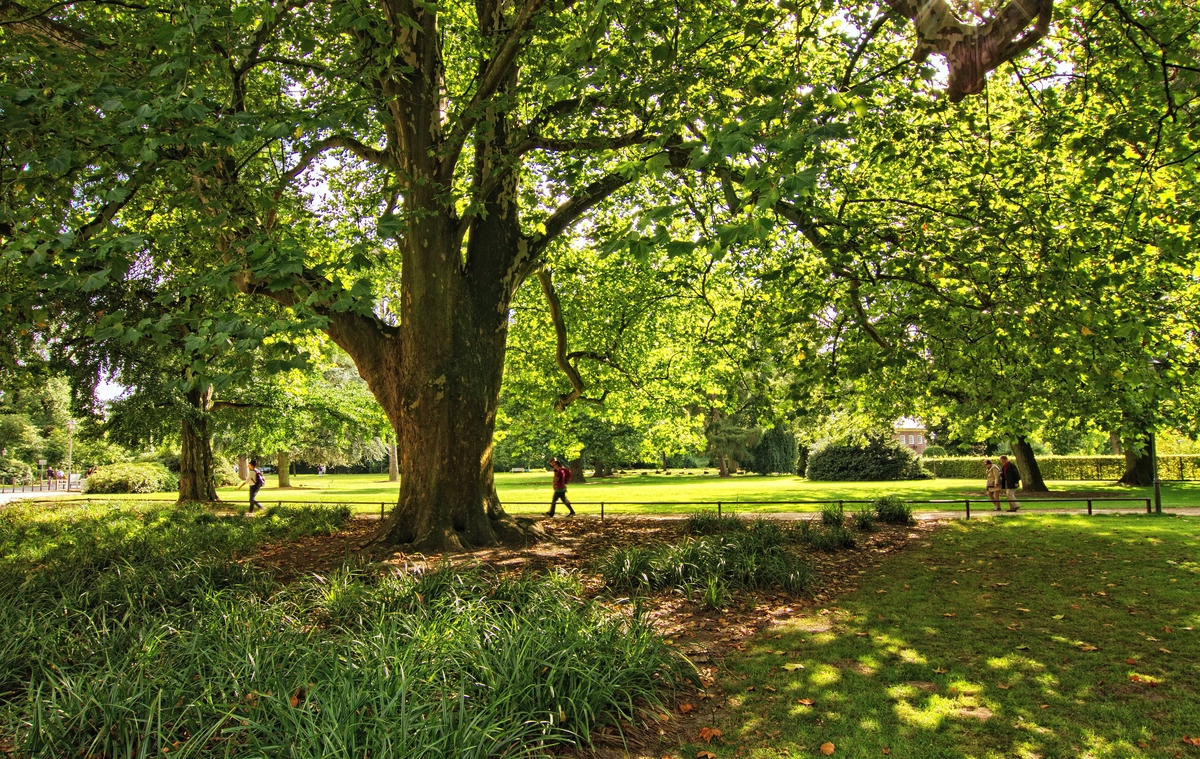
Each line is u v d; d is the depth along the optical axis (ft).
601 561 31.99
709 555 29.89
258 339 16.24
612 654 16.96
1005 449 144.05
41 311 19.69
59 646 17.51
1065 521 51.83
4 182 19.86
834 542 39.32
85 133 19.20
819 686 17.97
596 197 41.27
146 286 38.42
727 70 27.55
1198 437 36.22
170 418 67.56
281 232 35.29
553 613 19.15
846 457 116.78
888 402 45.42
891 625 23.59
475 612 19.42
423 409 37.50
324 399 90.07
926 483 105.40
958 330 32.07
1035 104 32.24
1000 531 47.21
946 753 14.19
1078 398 34.17
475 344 38.75
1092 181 31.55
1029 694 17.28
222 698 13.82
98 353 55.88
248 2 22.43
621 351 62.49
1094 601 26.50
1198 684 17.75
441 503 37.52
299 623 19.53
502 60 30.19
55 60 21.81
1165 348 31.14
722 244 13.64
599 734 14.78
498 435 71.00
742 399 86.02
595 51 22.25
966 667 19.25
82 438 69.46
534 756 12.87
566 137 39.91
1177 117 28.02
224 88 26.30
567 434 73.26
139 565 28.50
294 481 174.60
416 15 34.47
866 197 36.19
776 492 90.89
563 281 60.44
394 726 11.98
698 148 14.56
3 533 48.62
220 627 17.72
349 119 23.61
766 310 40.52
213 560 28.81
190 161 20.26
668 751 14.34
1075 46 31.86
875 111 31.91
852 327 35.50
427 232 36.78
